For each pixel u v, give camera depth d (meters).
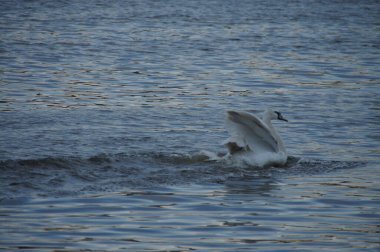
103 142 31.95
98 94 44.47
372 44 69.94
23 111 38.47
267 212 23.14
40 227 20.94
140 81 49.38
